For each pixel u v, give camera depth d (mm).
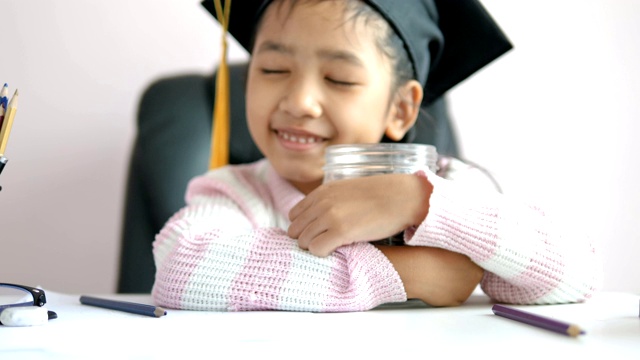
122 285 1448
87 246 1606
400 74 1155
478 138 1674
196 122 1509
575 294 864
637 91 1695
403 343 543
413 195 845
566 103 1687
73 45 1577
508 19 1664
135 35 1602
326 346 531
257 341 550
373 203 841
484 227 835
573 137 1689
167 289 828
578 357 507
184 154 1484
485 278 910
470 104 1668
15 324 625
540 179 1688
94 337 564
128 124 1608
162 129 1490
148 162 1469
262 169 1216
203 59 1631
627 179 1701
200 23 1624
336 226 826
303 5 1057
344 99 1069
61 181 1584
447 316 714
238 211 1085
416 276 833
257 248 841
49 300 844
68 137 1584
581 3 1677
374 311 782
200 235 881
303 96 1040
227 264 827
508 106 1679
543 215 892
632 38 1691
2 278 1564
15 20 1545
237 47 1646
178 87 1524
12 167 1557
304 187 1166
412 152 908
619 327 634
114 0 1588
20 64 1552
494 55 1230
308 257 826
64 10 1568
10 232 1564
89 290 1612
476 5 1191
